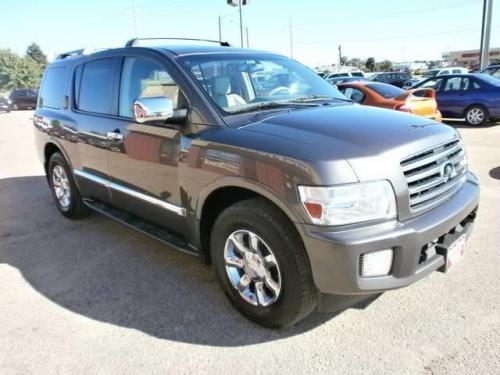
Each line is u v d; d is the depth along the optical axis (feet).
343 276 8.11
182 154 10.68
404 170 8.52
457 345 9.01
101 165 14.30
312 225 8.18
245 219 9.30
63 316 10.75
